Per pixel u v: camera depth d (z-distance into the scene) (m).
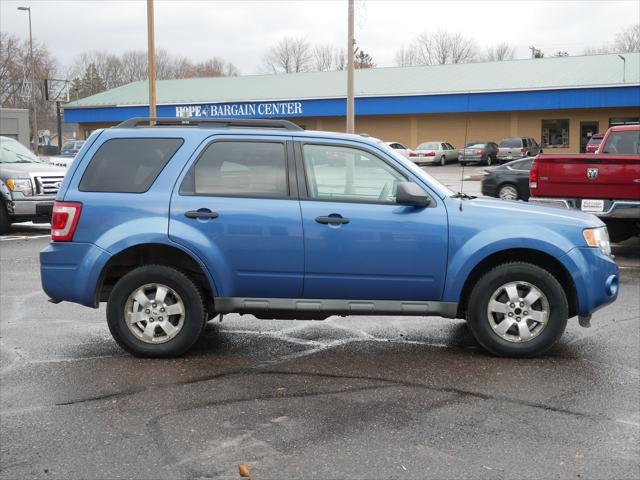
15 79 74.75
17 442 4.22
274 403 4.84
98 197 5.87
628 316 7.40
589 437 4.27
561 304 5.80
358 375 5.46
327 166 5.91
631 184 10.30
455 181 32.00
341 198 5.88
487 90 43.00
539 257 6.01
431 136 46.97
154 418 4.57
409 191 5.68
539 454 4.04
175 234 5.76
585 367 5.66
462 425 4.45
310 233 5.77
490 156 42.31
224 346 6.31
